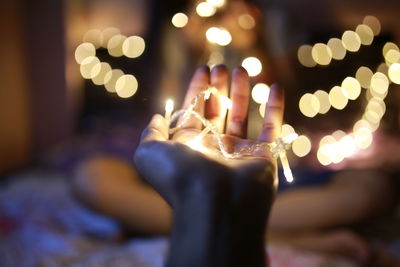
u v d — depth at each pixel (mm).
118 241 848
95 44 1660
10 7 1446
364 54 1686
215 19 1019
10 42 1453
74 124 1607
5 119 1430
